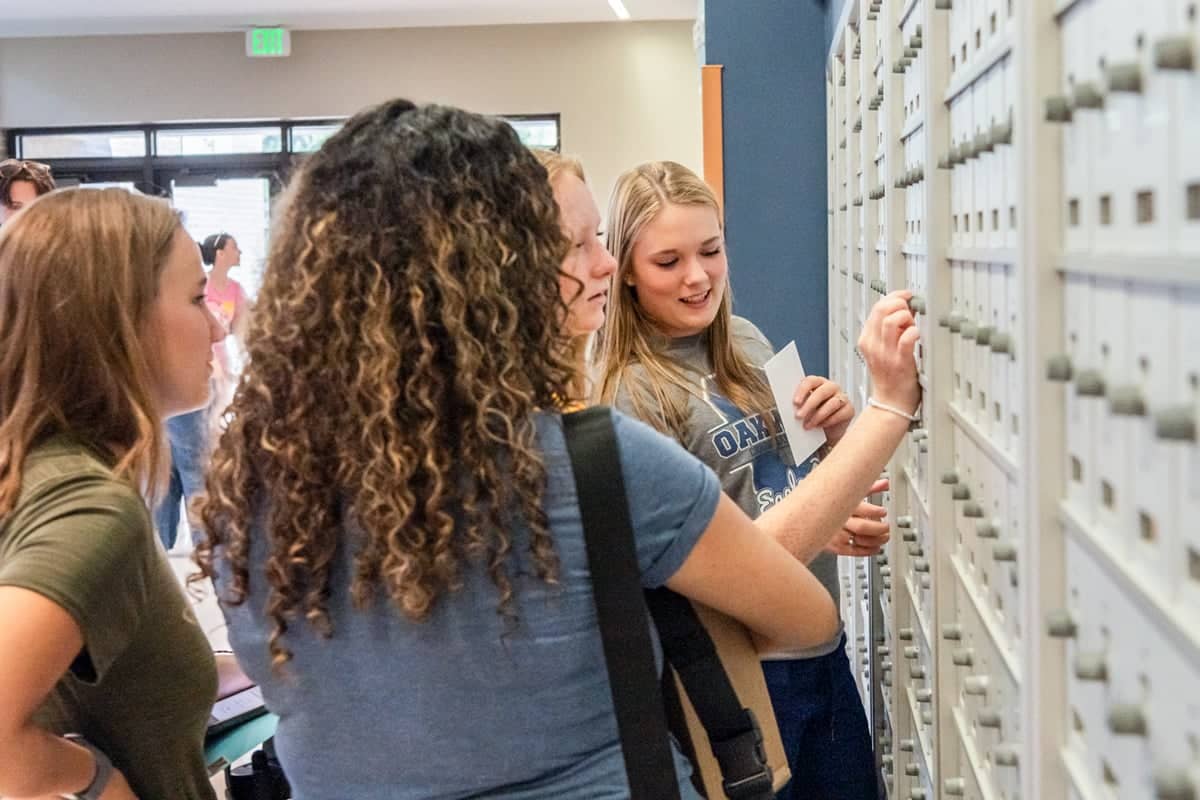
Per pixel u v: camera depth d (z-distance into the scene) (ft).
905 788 5.96
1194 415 1.85
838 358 10.37
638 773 2.91
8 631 3.30
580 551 2.87
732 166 11.76
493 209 2.93
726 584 3.05
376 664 2.92
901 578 6.06
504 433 2.80
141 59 25.52
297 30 25.21
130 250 3.92
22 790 3.55
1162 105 1.98
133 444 3.86
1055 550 2.79
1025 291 2.79
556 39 25.16
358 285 2.86
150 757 4.09
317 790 3.09
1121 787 2.41
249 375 3.01
